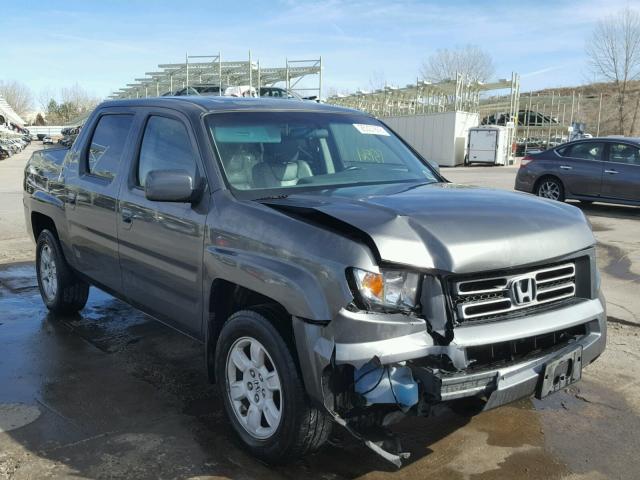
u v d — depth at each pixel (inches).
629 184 509.7
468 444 144.9
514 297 124.3
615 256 350.3
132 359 197.0
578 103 2655.0
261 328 128.1
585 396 171.6
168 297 163.9
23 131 3737.7
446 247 117.0
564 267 133.0
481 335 117.0
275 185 152.8
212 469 133.6
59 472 132.0
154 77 1332.4
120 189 180.5
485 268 118.9
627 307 251.9
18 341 213.0
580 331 137.8
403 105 1776.6
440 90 1610.5
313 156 166.4
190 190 145.7
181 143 163.6
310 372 117.5
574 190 543.2
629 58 2031.3
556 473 133.2
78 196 202.2
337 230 121.0
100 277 199.6
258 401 135.6
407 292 116.8
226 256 137.0
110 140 195.6
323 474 132.0
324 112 183.9
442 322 116.0
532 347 127.1
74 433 149.0
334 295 114.6
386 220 120.0
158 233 161.9
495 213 130.5
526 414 160.4
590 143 538.9
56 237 229.8
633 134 2352.4
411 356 113.4
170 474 131.6
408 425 153.8
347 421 119.3
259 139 162.1
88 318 238.5
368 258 114.6
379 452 115.5
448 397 113.2
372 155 178.5
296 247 123.0
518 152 1973.4
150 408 162.7
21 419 156.0
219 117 162.7
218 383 144.5
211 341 149.2
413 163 183.9
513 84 1636.3
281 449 127.4
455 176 1029.2
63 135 2498.8
